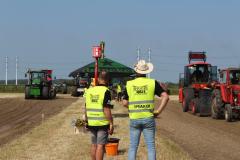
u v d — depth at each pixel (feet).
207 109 87.30
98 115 30.58
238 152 44.06
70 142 47.09
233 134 58.18
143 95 29.58
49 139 49.60
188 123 73.15
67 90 225.97
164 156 38.60
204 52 102.94
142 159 37.50
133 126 29.91
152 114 29.68
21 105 123.85
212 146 47.83
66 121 70.18
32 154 40.37
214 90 83.10
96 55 69.05
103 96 30.66
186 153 41.14
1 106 120.16
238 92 75.31
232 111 77.36
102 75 31.40
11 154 40.47
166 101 29.68
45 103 132.57
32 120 79.00
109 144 39.75
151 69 30.12
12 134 58.65
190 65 97.45
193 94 96.02
